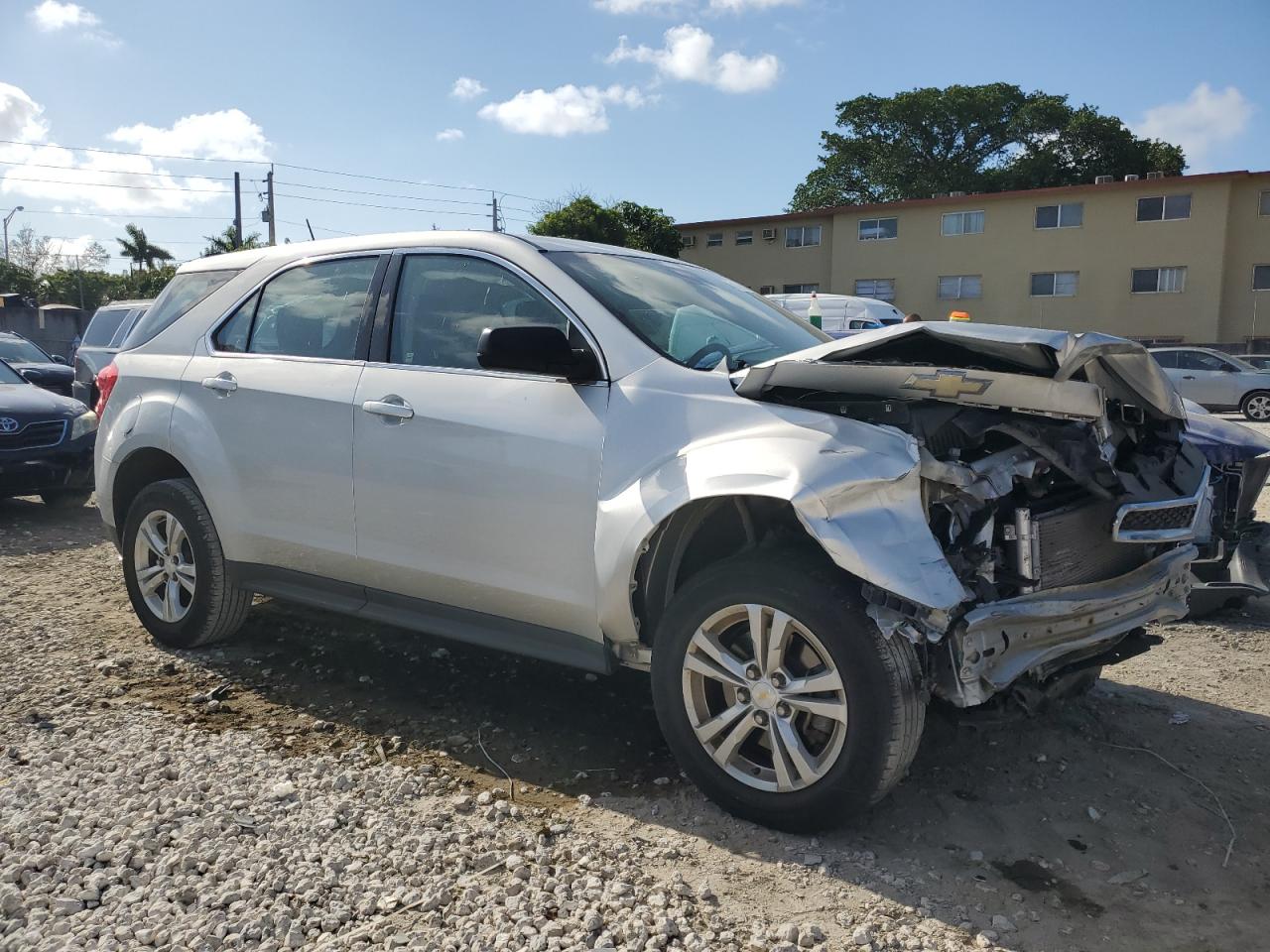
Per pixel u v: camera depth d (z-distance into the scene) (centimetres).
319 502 393
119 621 504
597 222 3650
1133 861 289
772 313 416
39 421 771
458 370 364
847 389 290
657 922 248
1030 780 338
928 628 263
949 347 305
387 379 379
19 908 246
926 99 5116
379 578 383
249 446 414
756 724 294
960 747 362
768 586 285
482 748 359
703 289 403
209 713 384
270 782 317
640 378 326
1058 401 266
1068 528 302
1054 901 266
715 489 287
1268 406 2033
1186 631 512
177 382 446
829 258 4025
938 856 288
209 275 470
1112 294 3566
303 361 409
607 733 375
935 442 297
